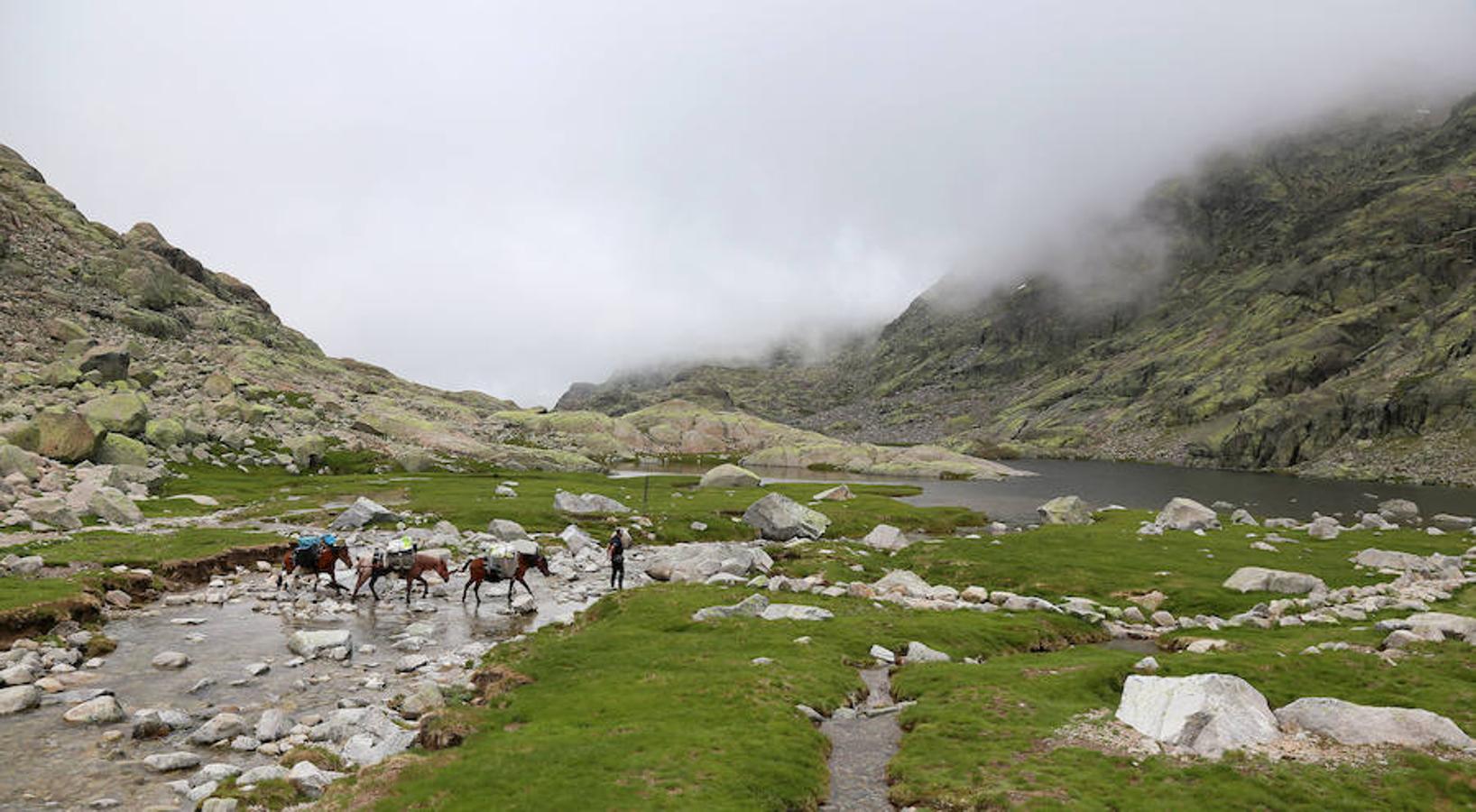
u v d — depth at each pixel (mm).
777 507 82875
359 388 188250
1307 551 64500
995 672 29812
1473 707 24750
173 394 118438
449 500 83688
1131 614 45562
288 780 19406
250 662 31219
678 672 28797
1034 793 18672
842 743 23516
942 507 107062
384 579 50469
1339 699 24766
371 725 23938
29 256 154750
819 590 48656
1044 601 45062
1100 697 27641
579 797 17656
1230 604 47250
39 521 52250
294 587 45875
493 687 28359
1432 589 48812
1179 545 67500
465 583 51688
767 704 25000
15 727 22703
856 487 150750
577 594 49500
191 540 51281
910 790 19516
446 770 19266
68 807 18016
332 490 89188
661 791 18062
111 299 158500
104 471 71062
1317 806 17938
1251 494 155875
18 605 32688
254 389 138375
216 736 22672
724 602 42031
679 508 91375
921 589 49844
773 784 19125
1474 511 128875
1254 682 27984
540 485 107688
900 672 30500
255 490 85562
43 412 75438
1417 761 20047
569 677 28719
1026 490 163000
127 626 35562
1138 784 19281
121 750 21562
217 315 186875
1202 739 21812
